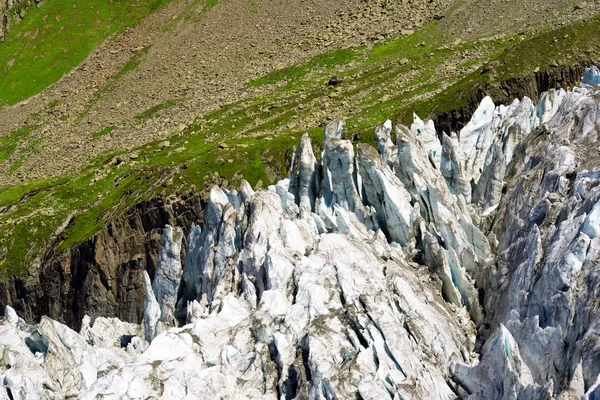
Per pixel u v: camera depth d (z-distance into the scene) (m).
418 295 72.44
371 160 85.31
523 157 87.19
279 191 95.31
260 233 83.12
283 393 64.38
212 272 91.44
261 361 67.50
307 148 94.44
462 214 82.75
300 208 93.62
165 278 99.31
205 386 64.19
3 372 75.56
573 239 61.38
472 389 61.50
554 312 59.31
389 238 87.31
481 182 89.69
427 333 66.31
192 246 99.19
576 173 72.31
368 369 61.19
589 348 52.81
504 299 68.12
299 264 75.44
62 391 75.56
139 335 95.62
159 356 68.62
